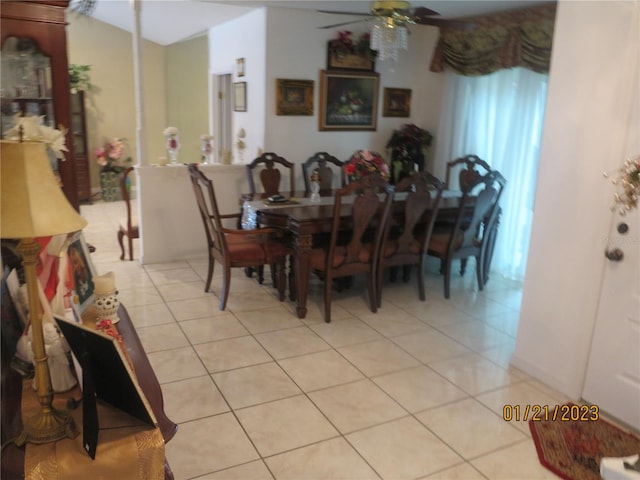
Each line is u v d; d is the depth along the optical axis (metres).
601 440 2.52
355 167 4.54
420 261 4.25
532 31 4.33
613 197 2.54
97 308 1.88
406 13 3.32
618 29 2.47
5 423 1.44
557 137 2.81
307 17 4.98
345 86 5.31
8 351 1.60
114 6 5.96
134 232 5.02
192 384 2.92
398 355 3.35
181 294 4.25
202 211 4.11
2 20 2.49
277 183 4.87
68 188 2.84
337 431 2.55
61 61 2.68
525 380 3.08
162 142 8.50
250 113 5.32
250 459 2.33
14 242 1.62
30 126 1.48
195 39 7.57
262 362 3.20
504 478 2.27
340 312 4.02
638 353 2.54
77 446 1.39
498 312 4.12
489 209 4.42
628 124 2.48
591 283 2.71
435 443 2.49
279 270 4.12
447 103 5.35
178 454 2.34
